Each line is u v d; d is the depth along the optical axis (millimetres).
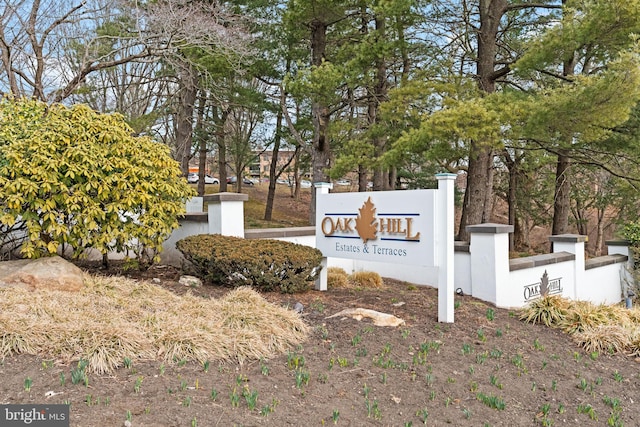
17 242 6238
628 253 8969
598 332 4586
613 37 7387
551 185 16094
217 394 2887
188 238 6152
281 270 5535
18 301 4004
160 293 4836
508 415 3016
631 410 3211
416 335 4320
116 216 5523
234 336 3711
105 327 3523
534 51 7773
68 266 4859
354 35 11977
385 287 6867
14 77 9570
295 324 4152
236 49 10836
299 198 27406
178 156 14141
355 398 3045
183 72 11680
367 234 5461
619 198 15258
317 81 9523
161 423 2494
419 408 2994
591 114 7094
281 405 2834
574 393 3420
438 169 16453
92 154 5246
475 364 3758
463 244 6469
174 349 3402
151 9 9727
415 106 10000
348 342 4004
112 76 13344
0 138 5180
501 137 7918
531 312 5191
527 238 18422
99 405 2639
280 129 17656
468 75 10211
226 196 6711
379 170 12258
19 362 3148
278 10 12141
